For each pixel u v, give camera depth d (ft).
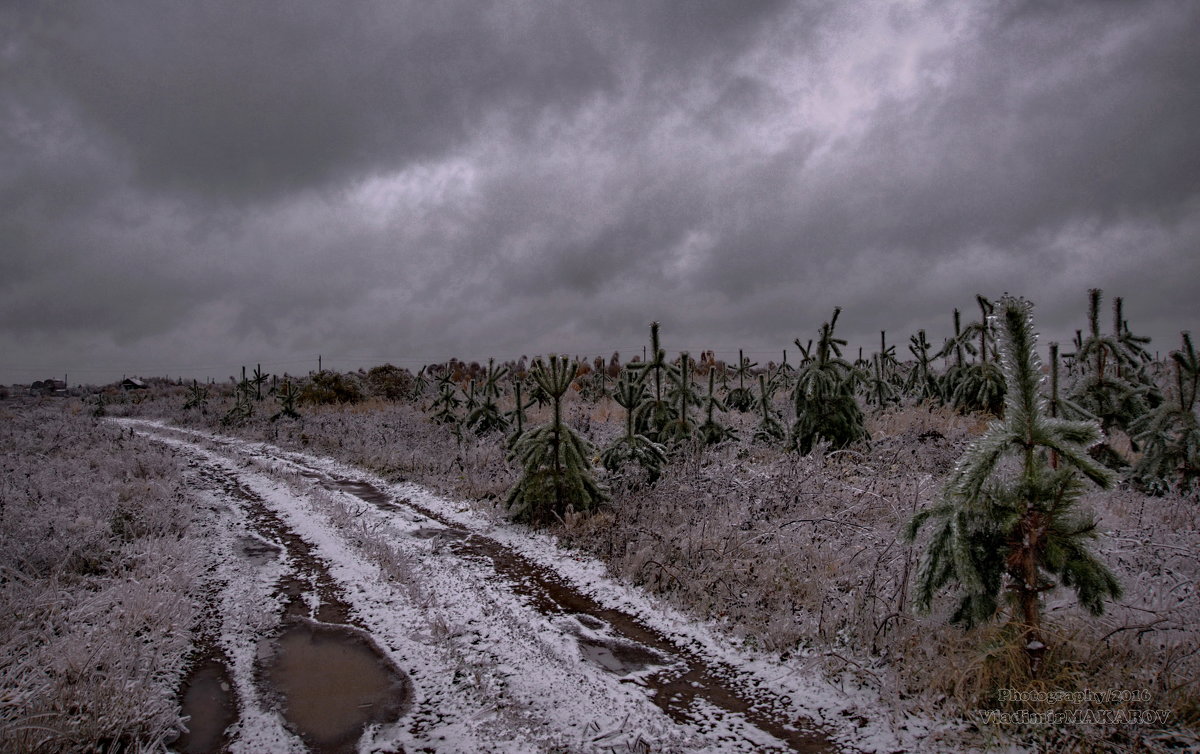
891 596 17.03
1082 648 13.87
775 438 40.22
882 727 13.05
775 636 16.85
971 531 13.52
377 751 12.98
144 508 30.71
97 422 73.61
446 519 31.76
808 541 21.66
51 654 15.88
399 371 111.96
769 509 25.11
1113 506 23.29
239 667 16.83
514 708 14.38
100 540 24.94
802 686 14.83
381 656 17.30
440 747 13.02
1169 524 21.76
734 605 18.76
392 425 60.90
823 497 26.07
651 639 17.92
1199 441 24.57
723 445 36.99
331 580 23.40
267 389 117.29
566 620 19.35
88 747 12.88
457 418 59.93
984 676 13.20
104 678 15.23
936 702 13.46
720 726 13.50
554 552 25.70
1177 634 14.28
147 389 157.89
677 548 22.72
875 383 53.72
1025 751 11.87
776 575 20.17
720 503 27.27
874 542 20.17
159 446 55.36
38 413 86.89
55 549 23.17
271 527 31.04
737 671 15.85
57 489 31.35
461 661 16.79
